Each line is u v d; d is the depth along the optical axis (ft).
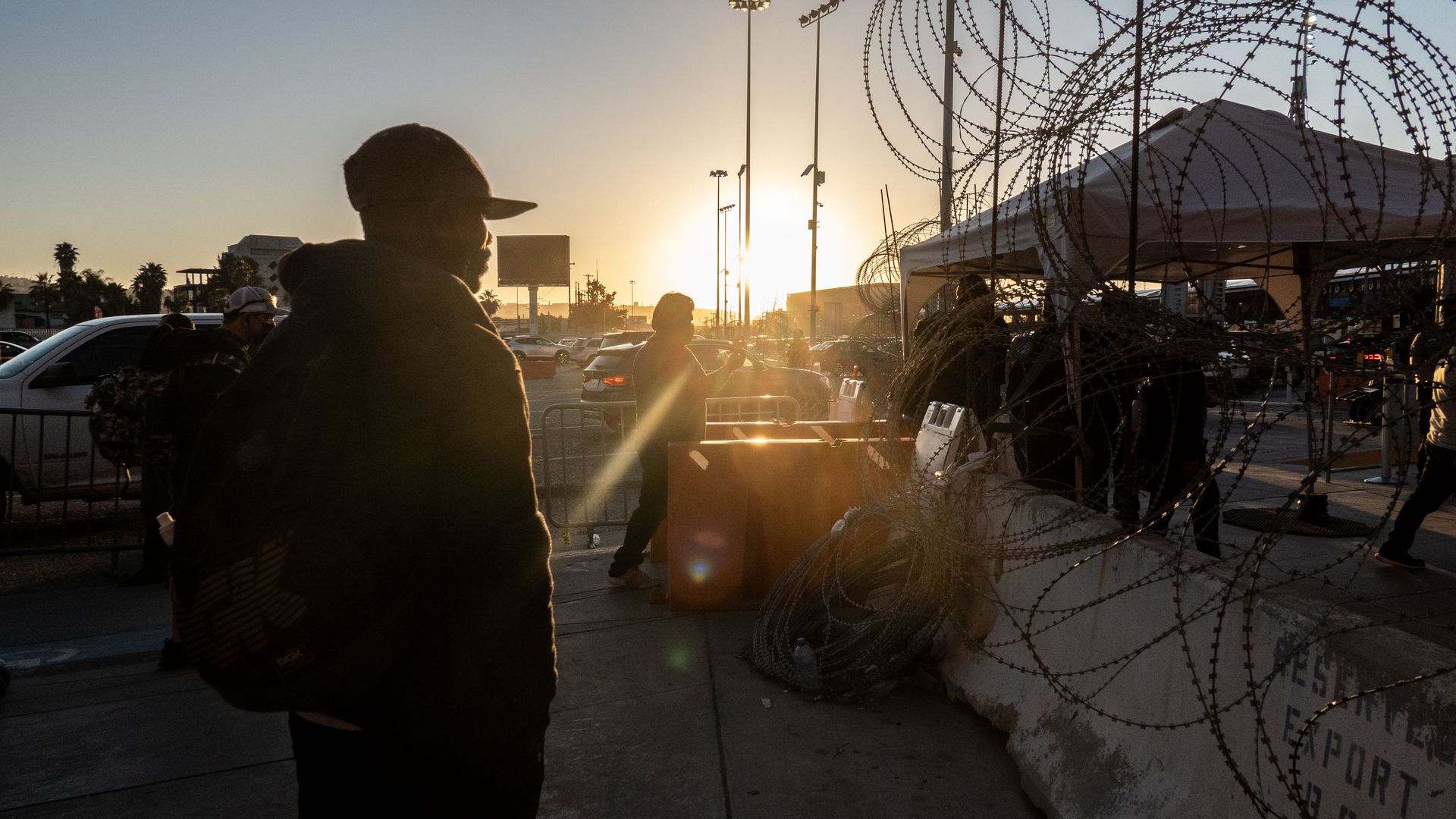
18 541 23.27
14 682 13.15
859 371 25.43
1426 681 5.25
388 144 4.75
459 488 4.26
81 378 23.72
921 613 11.78
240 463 4.02
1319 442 6.66
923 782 9.37
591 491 27.73
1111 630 8.58
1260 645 6.66
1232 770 6.14
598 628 14.56
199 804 9.51
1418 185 15.67
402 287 4.26
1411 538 15.94
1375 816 5.45
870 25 11.38
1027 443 12.88
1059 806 8.30
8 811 9.41
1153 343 7.97
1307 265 19.11
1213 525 14.12
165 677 13.29
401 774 4.35
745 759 9.96
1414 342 7.13
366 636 3.95
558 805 9.16
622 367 49.73
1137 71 8.11
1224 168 14.93
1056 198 8.91
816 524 15.35
